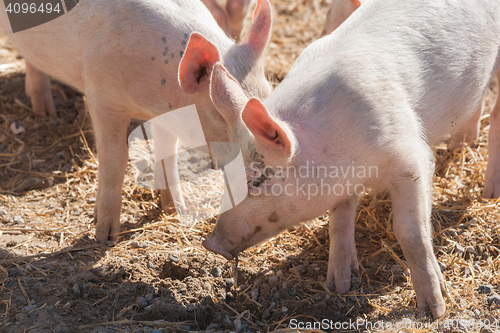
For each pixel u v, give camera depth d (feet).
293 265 13.74
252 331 11.64
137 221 15.75
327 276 12.95
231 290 12.95
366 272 13.32
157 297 12.28
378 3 12.63
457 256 13.73
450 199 15.97
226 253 10.98
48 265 13.15
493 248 13.88
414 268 11.53
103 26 12.95
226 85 10.12
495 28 13.37
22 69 23.98
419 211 11.32
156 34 12.45
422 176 11.32
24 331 10.80
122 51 12.67
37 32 14.17
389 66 11.35
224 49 12.08
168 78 12.35
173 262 13.43
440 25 12.35
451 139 18.16
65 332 10.89
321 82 10.89
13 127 20.07
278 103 10.85
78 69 13.96
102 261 13.50
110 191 14.24
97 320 11.42
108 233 14.58
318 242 14.49
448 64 12.32
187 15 12.67
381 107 10.89
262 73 12.04
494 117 15.55
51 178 17.65
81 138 19.62
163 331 11.25
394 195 11.50
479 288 12.55
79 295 12.17
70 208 16.26
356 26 12.17
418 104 11.85
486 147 18.42
